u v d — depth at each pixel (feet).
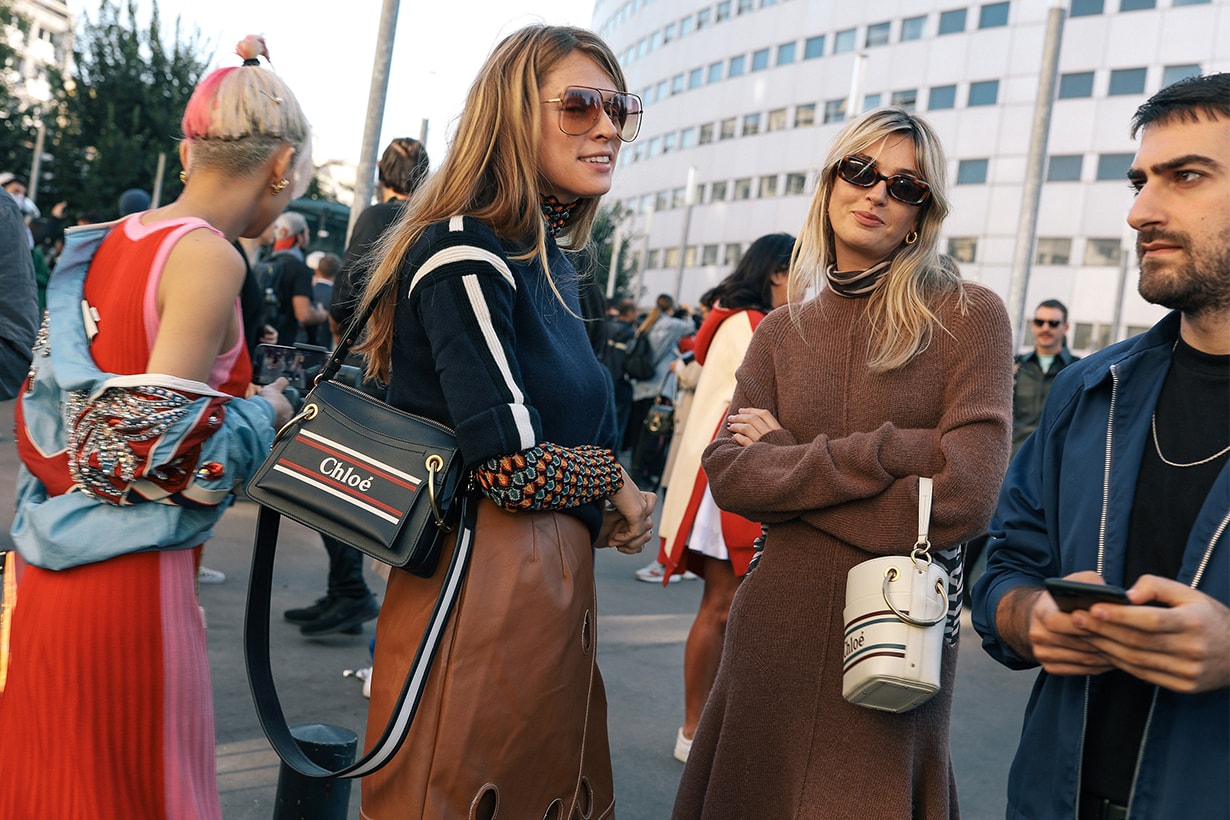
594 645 6.52
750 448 7.40
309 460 6.07
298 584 18.49
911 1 152.66
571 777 6.29
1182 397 5.50
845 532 6.97
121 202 23.15
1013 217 139.44
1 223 8.89
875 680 6.33
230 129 6.90
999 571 6.18
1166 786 5.07
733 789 7.32
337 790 8.37
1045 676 5.89
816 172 8.05
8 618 7.03
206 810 6.85
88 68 118.11
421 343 6.23
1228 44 126.82
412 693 5.66
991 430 6.89
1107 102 134.10
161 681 6.60
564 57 6.62
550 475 5.95
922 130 7.47
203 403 6.42
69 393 6.56
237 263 6.70
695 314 50.11
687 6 198.80
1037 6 139.13
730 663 7.52
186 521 6.63
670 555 12.34
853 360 7.47
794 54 170.71
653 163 205.26
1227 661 4.56
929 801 7.06
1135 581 5.46
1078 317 134.41
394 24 25.34
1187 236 5.16
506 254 6.24
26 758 6.56
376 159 25.62
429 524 5.85
